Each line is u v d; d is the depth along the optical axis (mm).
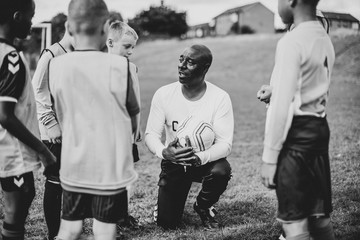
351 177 5234
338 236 3537
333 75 17812
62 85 2541
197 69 3641
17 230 2752
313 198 2602
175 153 3545
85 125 2523
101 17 2576
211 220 3900
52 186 3389
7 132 2643
